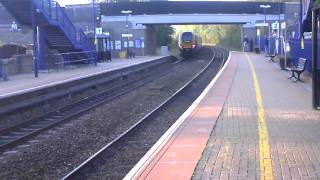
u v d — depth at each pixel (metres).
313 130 12.00
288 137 11.20
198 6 82.62
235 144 10.55
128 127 16.36
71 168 10.90
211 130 12.27
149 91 27.97
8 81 27.22
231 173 8.25
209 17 82.94
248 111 15.41
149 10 81.94
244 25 83.69
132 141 13.43
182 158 9.38
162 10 82.31
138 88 30.00
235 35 121.19
